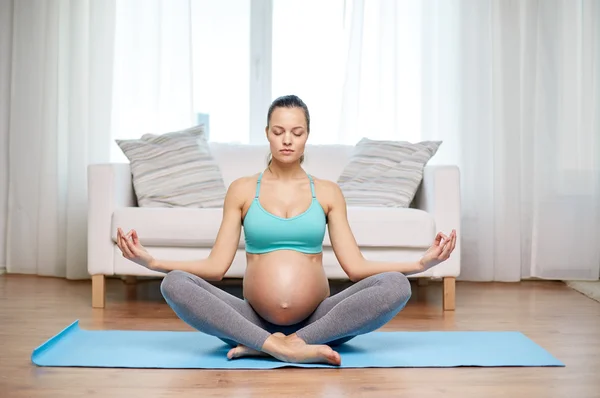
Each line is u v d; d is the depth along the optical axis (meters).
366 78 4.68
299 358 2.29
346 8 4.66
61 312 3.36
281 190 2.48
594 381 2.21
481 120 4.59
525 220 4.66
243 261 3.46
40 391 2.05
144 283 4.46
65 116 4.63
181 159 4.02
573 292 4.20
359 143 4.26
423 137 4.64
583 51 4.63
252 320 2.48
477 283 4.54
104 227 3.53
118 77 4.63
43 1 4.66
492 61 4.60
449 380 2.19
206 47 4.78
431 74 4.64
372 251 3.50
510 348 2.61
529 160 4.64
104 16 4.54
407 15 4.70
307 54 4.78
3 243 4.80
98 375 2.21
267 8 4.79
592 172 4.64
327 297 2.53
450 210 3.58
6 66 4.76
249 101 4.81
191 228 3.48
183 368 2.29
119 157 4.62
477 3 4.59
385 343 2.68
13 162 4.73
